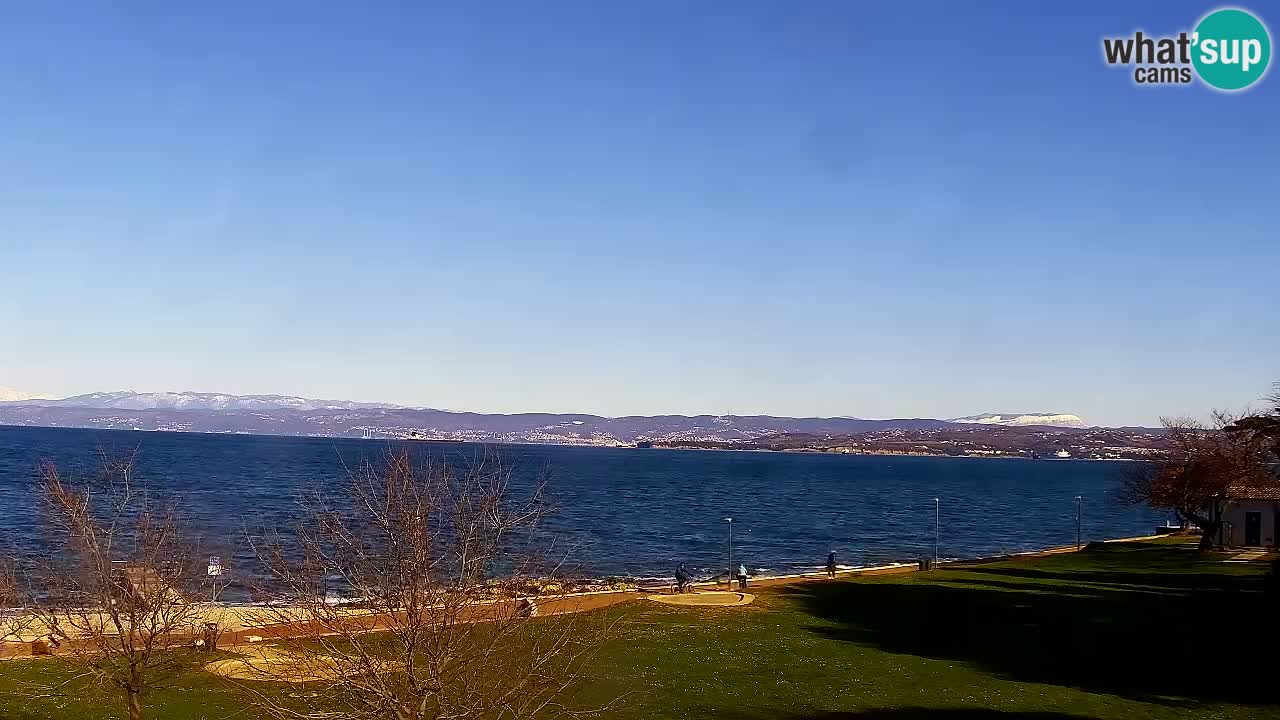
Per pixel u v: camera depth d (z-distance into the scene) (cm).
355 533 1803
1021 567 6738
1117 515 15262
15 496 10412
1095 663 3397
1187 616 4362
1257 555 6969
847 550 9688
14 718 2384
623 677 3033
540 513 2331
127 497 2675
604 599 4612
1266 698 2941
